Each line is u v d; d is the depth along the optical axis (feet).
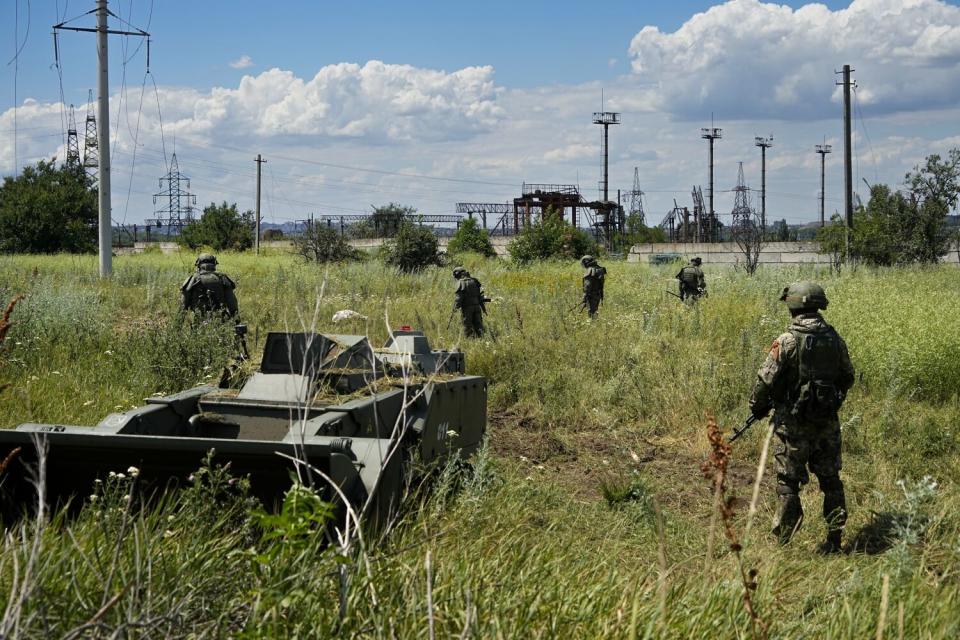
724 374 38.81
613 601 14.70
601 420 35.86
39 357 38.40
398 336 27.50
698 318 52.37
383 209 238.07
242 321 52.54
